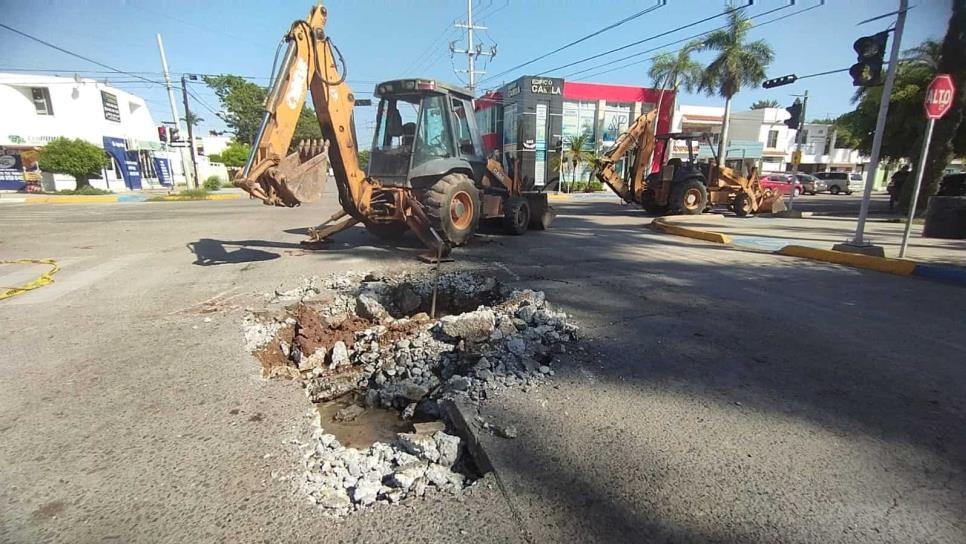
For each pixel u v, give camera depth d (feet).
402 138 24.54
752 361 11.11
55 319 13.88
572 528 5.97
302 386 10.11
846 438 8.00
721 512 6.26
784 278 19.61
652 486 6.74
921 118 52.37
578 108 100.48
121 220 40.11
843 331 13.24
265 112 18.31
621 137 50.60
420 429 8.87
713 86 81.46
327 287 17.65
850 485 6.81
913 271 20.35
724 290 17.56
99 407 8.88
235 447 7.70
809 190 106.22
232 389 9.64
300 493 6.65
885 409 8.98
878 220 42.39
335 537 5.83
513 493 6.61
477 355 11.97
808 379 10.21
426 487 6.88
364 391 11.17
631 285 18.16
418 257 22.84
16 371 10.39
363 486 6.81
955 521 6.15
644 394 9.44
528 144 82.07
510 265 21.80
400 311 16.80
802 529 5.98
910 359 11.34
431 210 23.12
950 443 7.89
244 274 19.61
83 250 25.38
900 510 6.33
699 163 50.85
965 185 51.60
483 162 29.07
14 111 80.07
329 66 20.47
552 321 13.57
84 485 6.74
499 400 9.16
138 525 6.00
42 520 6.07
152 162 106.11
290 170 19.02
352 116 21.85
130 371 10.41
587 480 6.86
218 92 159.02
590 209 57.77
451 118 25.40
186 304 15.47
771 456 7.47
